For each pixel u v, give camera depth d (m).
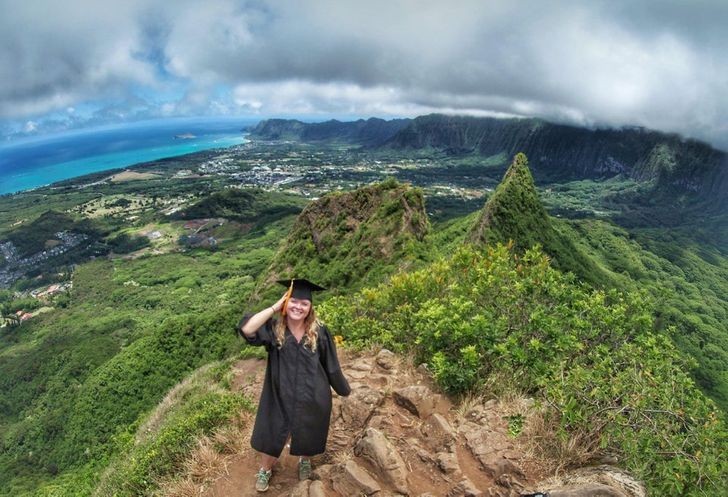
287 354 3.82
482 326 5.63
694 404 4.36
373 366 6.41
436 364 5.38
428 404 4.92
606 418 3.94
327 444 4.46
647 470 3.74
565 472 3.74
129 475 5.30
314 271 47.16
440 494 3.73
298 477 4.09
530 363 5.25
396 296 9.02
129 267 150.75
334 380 3.95
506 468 3.83
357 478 3.77
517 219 50.84
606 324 5.73
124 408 38.53
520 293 6.15
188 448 4.91
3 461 45.28
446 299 7.41
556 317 5.90
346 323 9.23
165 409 13.69
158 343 40.88
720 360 57.09
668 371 4.77
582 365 5.25
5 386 69.62
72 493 11.98
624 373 4.46
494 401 4.88
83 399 40.91
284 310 3.82
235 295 113.31
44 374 69.19
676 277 103.94
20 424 57.81
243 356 15.90
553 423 4.15
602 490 3.14
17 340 106.44
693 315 78.50
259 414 3.87
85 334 95.44
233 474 4.30
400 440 4.41
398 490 3.74
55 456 40.41
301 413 3.76
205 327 42.22
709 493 3.58
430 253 38.81
